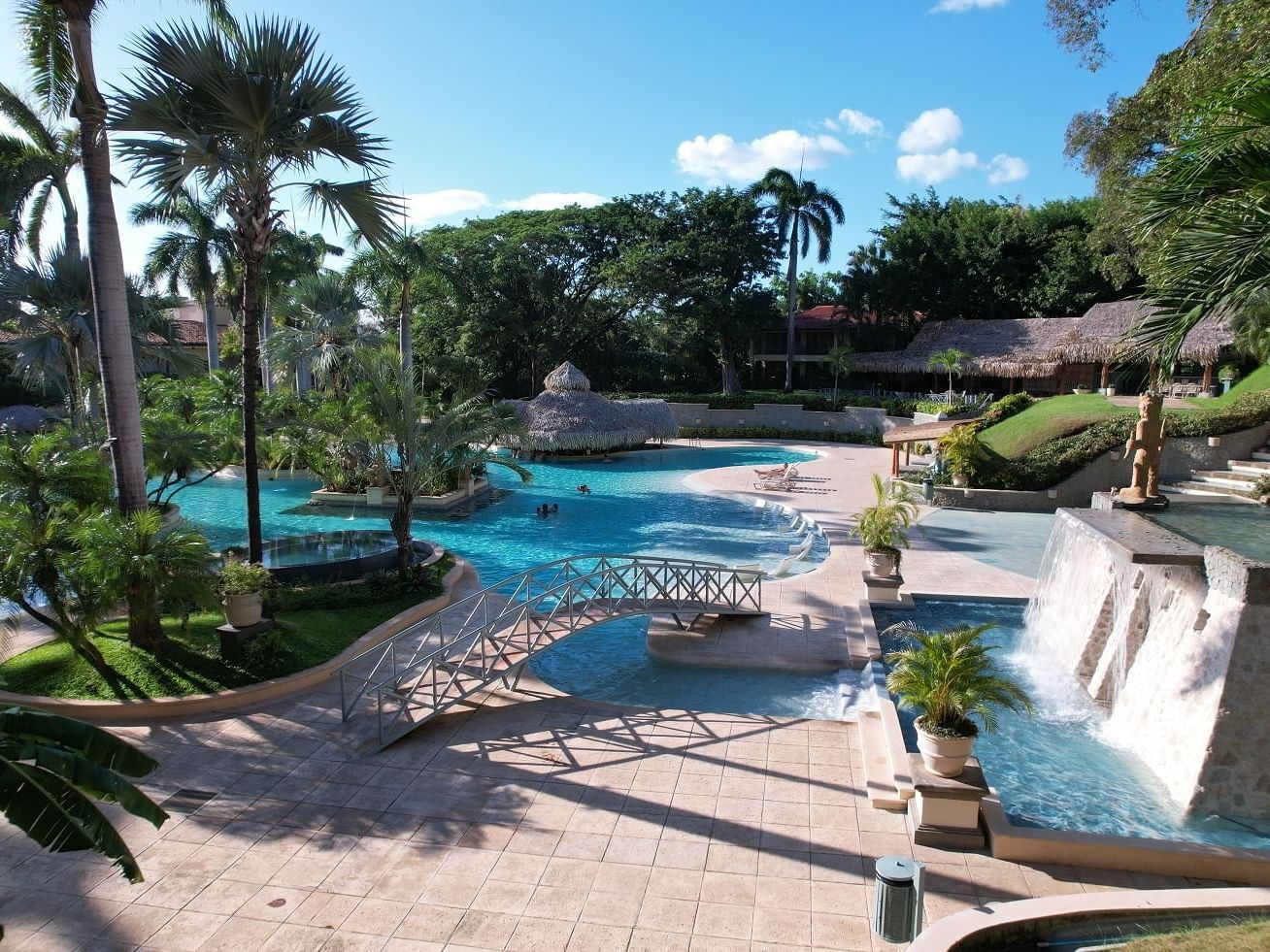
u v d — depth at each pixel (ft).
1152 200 28.17
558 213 167.02
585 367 174.60
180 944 19.97
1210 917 20.04
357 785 27.78
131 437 38.40
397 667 38.45
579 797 27.04
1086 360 130.21
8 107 68.90
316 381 129.80
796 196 169.07
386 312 131.23
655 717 33.47
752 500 90.53
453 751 30.37
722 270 169.78
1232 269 26.13
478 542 71.87
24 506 34.86
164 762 29.35
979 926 19.38
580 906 21.40
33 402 127.34
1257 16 53.21
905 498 51.47
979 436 101.35
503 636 38.68
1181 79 62.39
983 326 157.38
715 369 194.90
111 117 36.24
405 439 51.19
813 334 195.52
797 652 41.34
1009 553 64.03
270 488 94.94
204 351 158.81
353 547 58.29
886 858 20.11
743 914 21.07
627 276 154.71
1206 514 40.81
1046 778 29.76
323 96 39.96
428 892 22.00
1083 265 154.92
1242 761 26.68
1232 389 94.17
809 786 27.71
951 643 25.43
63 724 18.93
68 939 20.15
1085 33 68.95
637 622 49.16
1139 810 27.45
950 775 24.43
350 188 43.19
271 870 22.97
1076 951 18.81
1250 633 26.84
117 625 40.24
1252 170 25.88
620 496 94.63
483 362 159.22
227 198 42.86
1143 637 34.45
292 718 32.94
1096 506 44.11
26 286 74.28
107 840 17.67
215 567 38.17
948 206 185.26
